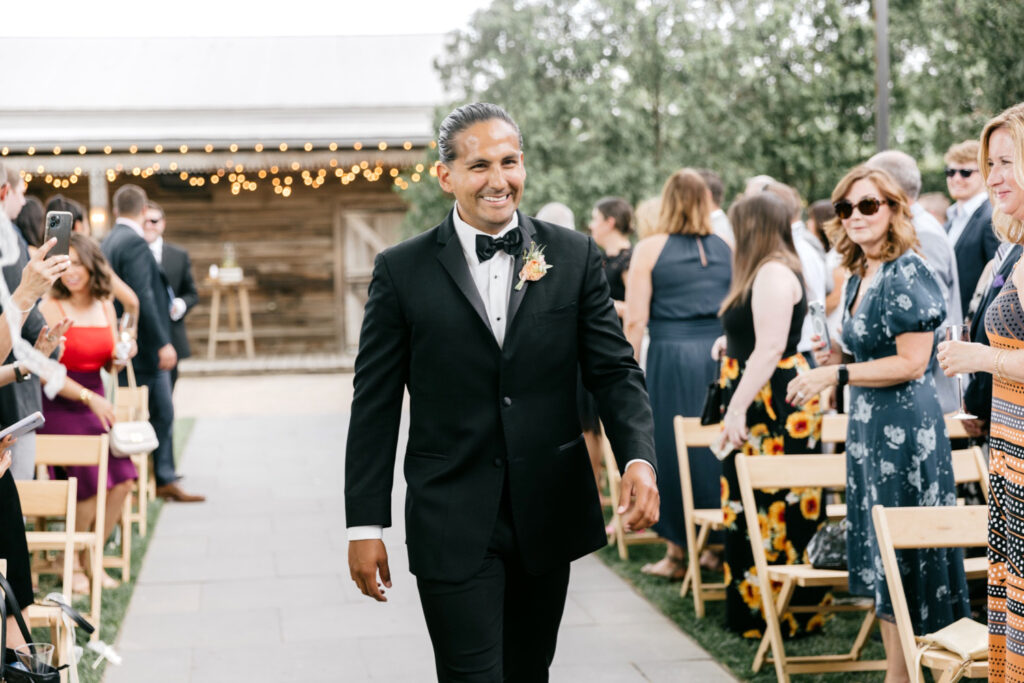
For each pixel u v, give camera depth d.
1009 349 3.05
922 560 3.95
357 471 3.05
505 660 3.23
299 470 9.76
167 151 16.67
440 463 3.02
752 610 5.07
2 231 2.55
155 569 6.57
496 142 2.92
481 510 2.98
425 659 5.04
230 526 7.66
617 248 7.18
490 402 3.00
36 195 18.16
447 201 14.66
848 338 4.24
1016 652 2.98
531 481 2.99
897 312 3.97
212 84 18.20
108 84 18.11
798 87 12.45
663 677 4.70
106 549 6.89
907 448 4.03
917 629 3.98
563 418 3.06
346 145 16.73
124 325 6.61
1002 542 3.12
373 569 3.02
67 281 5.81
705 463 5.95
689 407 5.97
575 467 3.08
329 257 18.55
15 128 16.58
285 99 17.75
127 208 7.92
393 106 17.38
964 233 5.81
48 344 3.80
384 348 3.05
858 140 12.59
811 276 6.11
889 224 4.04
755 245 4.96
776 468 4.68
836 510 5.63
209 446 11.02
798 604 5.03
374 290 3.07
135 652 5.11
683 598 5.80
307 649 5.17
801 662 4.62
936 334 4.55
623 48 13.00
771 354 4.82
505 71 13.23
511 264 3.02
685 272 5.95
